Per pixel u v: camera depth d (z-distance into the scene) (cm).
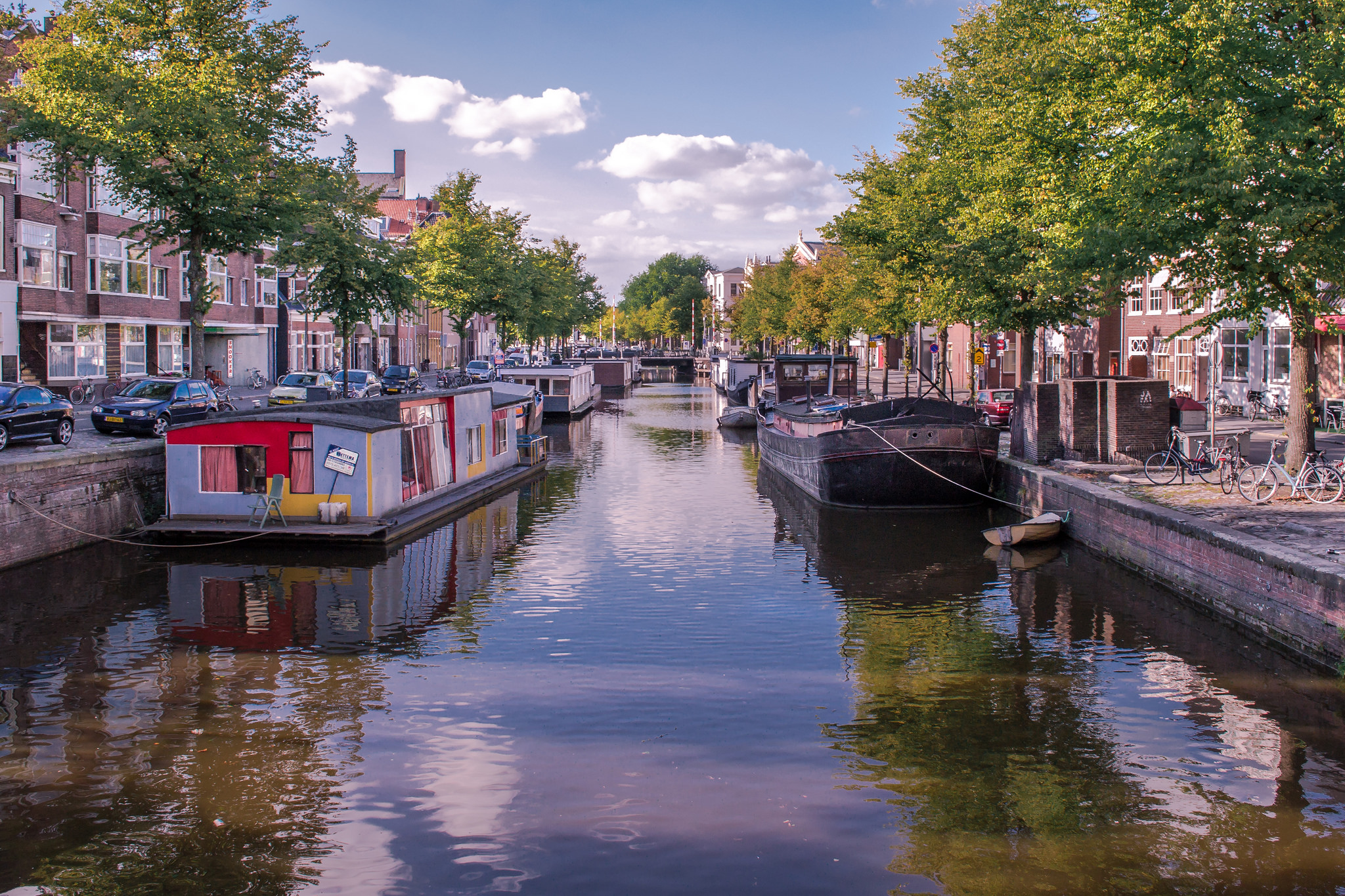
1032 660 1174
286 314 5559
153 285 3962
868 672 1137
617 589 1549
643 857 715
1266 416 3042
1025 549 1812
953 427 2283
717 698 1052
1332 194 1423
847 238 3050
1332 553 1150
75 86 2300
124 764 877
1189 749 904
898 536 1988
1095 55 1805
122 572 1623
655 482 2828
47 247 3309
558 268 7781
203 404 2558
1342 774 848
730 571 1675
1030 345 2553
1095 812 783
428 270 5281
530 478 2911
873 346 7706
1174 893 665
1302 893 662
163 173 2392
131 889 675
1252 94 1523
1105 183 1695
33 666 1162
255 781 841
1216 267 1584
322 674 1136
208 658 1197
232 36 2614
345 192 3247
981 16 2572
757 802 804
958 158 2600
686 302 15888
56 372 3419
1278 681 1091
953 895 664
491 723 980
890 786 833
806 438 2483
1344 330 2484
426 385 5172
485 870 697
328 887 675
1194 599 1362
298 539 1831
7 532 1562
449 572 1667
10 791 821
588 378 6119
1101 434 2211
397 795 816
